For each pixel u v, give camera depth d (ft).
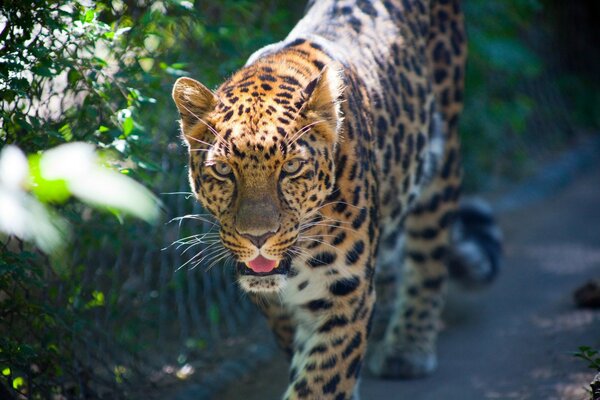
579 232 48.03
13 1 22.35
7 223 11.01
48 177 11.12
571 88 76.18
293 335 26.84
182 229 33.71
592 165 66.39
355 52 27.07
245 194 20.88
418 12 31.09
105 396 27.22
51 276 26.48
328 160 21.99
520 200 55.77
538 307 36.70
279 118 21.20
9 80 21.63
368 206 24.02
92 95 24.20
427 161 31.19
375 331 35.76
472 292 38.65
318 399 23.63
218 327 36.47
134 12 28.48
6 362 22.65
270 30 37.55
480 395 28.40
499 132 61.31
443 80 32.45
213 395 30.68
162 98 27.81
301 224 21.88
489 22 51.80
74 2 23.32
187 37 30.91
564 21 76.79
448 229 32.99
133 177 25.93
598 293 35.35
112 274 30.89
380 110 26.89
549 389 27.50
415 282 32.48
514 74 60.29
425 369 31.37
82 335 26.71
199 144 21.90
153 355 32.50
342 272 23.47
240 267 21.89
